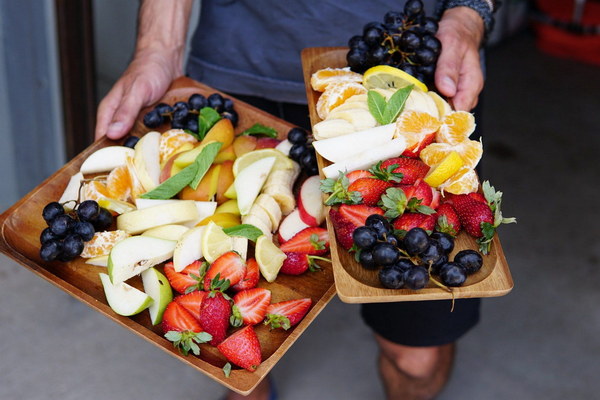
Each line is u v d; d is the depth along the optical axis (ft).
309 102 3.83
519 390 5.08
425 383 4.66
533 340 5.33
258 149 3.89
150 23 4.31
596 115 7.39
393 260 3.17
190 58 4.54
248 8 4.27
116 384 4.97
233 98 4.16
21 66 4.95
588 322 5.46
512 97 7.55
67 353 5.07
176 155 3.81
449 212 3.42
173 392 4.96
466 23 4.09
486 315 5.45
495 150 6.89
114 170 3.80
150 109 4.16
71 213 3.62
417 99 3.67
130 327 3.33
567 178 6.66
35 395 4.88
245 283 3.45
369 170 3.48
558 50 8.10
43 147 5.27
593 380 5.15
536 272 5.76
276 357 3.24
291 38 4.24
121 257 3.44
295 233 3.67
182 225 3.62
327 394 5.04
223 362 3.29
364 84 3.77
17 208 3.70
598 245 6.03
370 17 4.14
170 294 3.46
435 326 4.20
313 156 3.79
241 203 3.67
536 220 6.21
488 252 3.38
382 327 4.27
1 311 5.21
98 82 5.61
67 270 3.57
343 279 3.23
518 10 8.19
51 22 4.87
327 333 5.31
